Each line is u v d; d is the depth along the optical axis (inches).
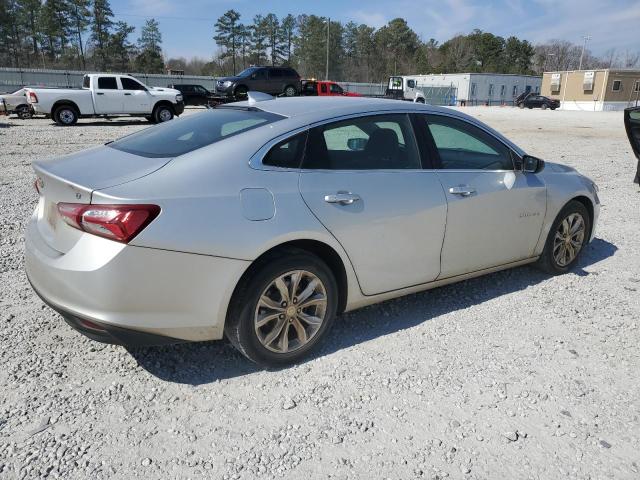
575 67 4670.3
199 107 1334.9
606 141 698.8
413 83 1615.4
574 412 112.0
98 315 102.9
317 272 122.9
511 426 107.0
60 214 109.0
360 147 134.0
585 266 199.8
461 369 126.7
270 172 118.1
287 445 99.7
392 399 114.5
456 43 4471.0
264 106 139.6
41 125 759.7
